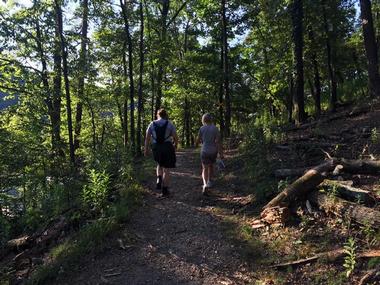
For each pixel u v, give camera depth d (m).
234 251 6.33
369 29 15.59
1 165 15.55
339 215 6.36
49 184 14.32
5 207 13.28
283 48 22.33
